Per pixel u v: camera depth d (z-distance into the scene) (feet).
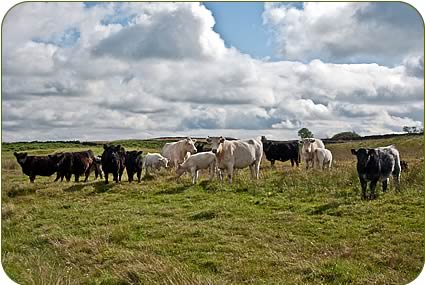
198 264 36.86
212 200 59.82
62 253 40.81
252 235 43.52
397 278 32.40
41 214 56.44
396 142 108.88
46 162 82.89
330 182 64.18
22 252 42.78
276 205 55.16
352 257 36.83
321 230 44.62
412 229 43.09
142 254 37.78
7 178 89.66
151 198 62.90
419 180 62.95
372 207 50.72
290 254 38.29
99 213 55.06
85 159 84.48
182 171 74.64
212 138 72.54
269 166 105.50
